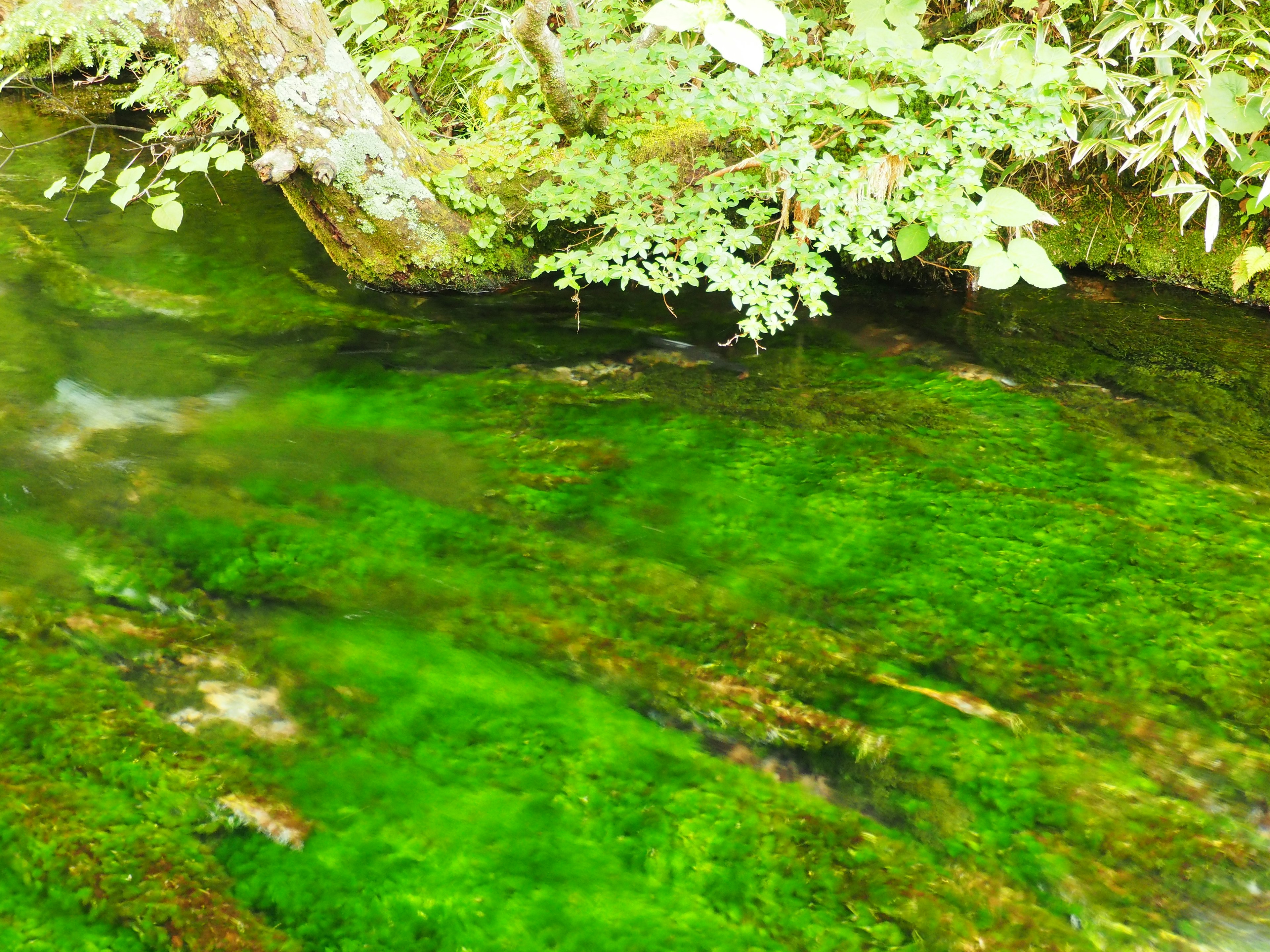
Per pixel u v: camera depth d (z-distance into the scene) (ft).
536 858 5.89
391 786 6.38
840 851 5.94
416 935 5.42
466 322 13.48
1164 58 11.87
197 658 7.45
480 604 8.06
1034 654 7.39
